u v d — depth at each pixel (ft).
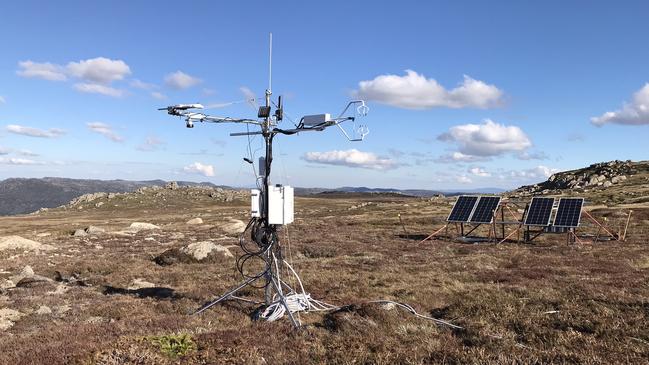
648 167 474.90
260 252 46.16
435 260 90.02
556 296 49.60
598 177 460.14
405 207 312.71
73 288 65.21
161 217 386.52
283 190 44.57
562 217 128.67
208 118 41.93
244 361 30.14
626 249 102.27
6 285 68.59
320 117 41.68
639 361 29.45
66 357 30.37
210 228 192.54
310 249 108.78
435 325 40.37
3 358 31.81
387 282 64.54
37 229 264.72
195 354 31.35
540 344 33.50
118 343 32.37
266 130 43.42
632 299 46.47
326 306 48.60
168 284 69.05
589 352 31.17
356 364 30.17
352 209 331.36
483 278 66.64
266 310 44.24
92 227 179.42
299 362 30.45
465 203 148.46
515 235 150.92
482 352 31.35
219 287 63.41
